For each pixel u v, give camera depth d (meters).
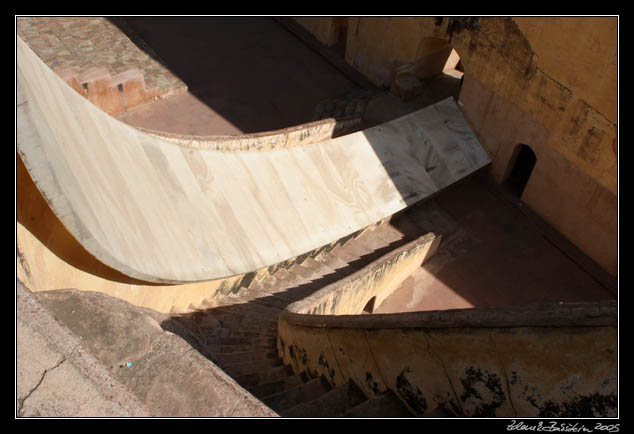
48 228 5.02
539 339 3.33
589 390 3.21
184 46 16.17
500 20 10.93
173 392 3.63
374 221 10.66
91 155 6.22
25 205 4.65
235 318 8.19
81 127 6.38
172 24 16.75
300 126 12.52
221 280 8.43
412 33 13.80
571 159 10.84
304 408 4.96
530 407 3.54
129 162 7.18
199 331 7.29
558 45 10.04
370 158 11.39
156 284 6.99
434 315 3.96
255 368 6.69
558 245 11.73
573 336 3.18
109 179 6.37
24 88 4.76
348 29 15.68
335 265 10.30
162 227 7.10
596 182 10.60
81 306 4.02
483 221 12.15
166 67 15.32
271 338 7.82
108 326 3.94
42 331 3.13
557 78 10.34
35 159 4.53
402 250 9.85
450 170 12.09
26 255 4.58
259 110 14.77
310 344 5.98
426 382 4.26
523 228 12.11
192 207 8.00
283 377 6.45
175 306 7.73
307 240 9.54
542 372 3.40
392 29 14.35
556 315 3.22
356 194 10.77
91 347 3.82
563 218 11.66
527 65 10.80
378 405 4.59
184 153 8.50
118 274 6.29
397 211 11.04
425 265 11.34
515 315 3.42
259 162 9.80
